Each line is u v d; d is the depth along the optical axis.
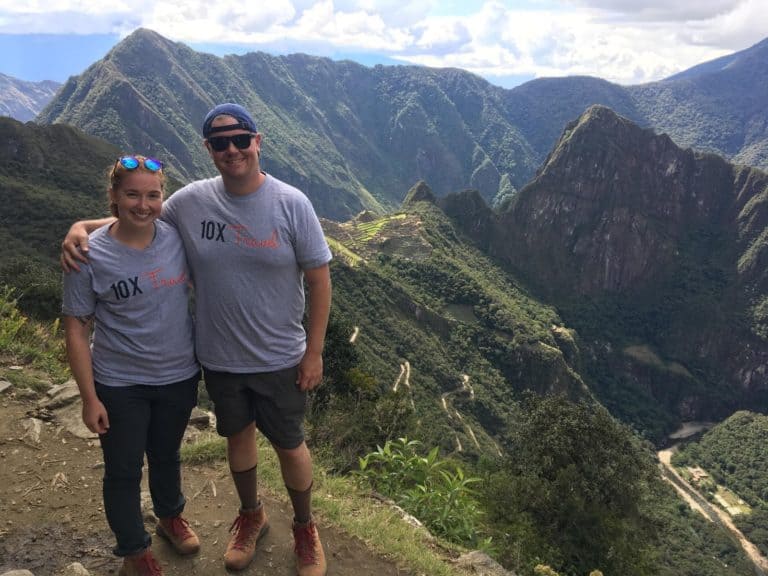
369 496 5.79
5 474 4.72
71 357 3.25
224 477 5.10
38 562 3.67
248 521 3.95
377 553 4.40
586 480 17.86
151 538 3.73
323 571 3.89
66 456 5.14
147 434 3.60
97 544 3.94
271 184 3.43
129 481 3.44
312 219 3.46
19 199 67.50
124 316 3.29
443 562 4.62
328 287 3.60
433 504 6.08
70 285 3.22
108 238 3.28
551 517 14.95
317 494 5.18
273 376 3.56
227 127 3.16
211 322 3.48
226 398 3.61
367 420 11.11
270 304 3.44
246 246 3.33
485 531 9.27
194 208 3.41
